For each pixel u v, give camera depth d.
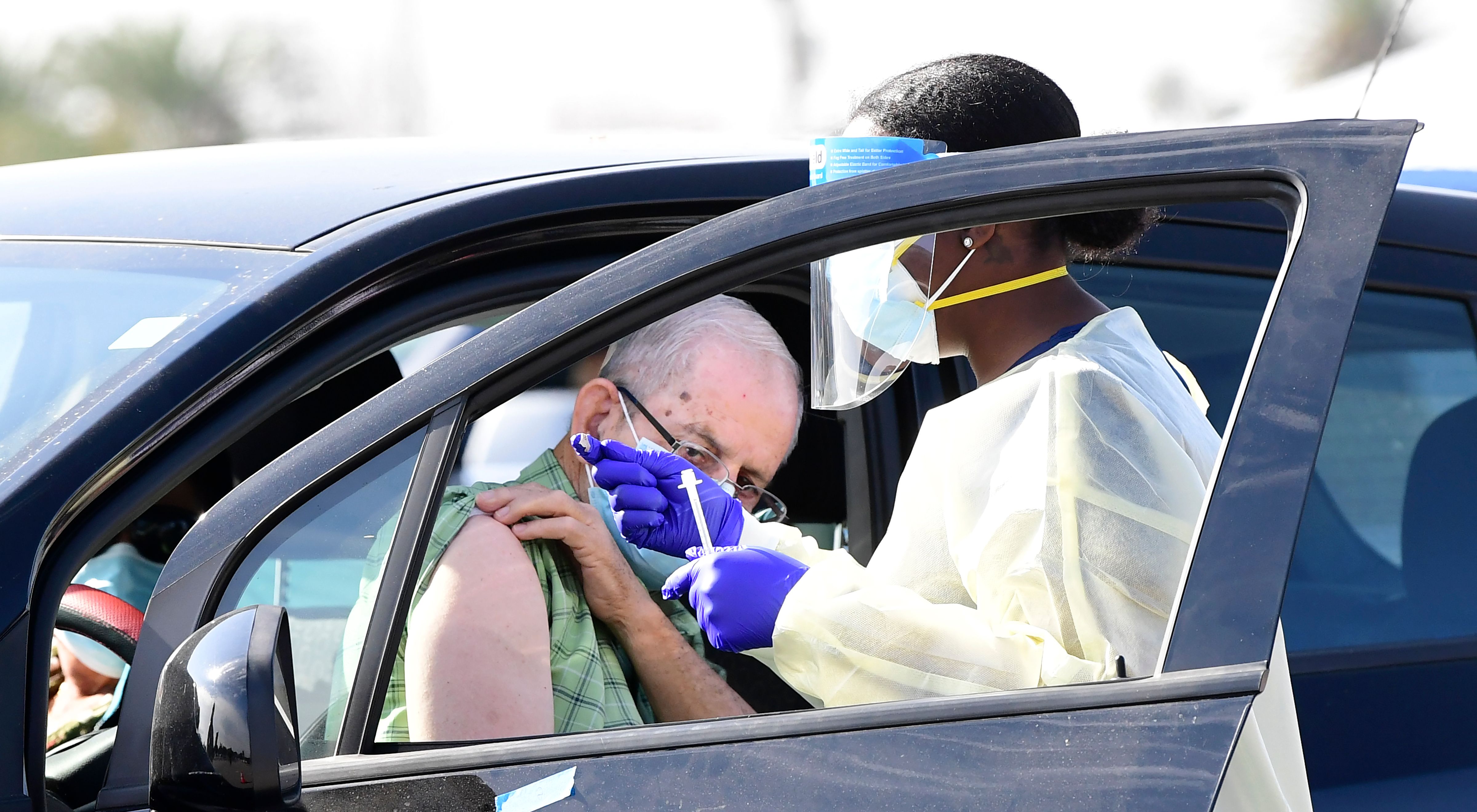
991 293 6.30
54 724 7.34
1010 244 6.25
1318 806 6.96
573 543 6.33
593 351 5.14
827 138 6.47
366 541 5.09
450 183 7.34
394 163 7.89
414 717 5.51
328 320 6.51
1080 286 6.75
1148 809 4.21
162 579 5.09
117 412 5.82
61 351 6.34
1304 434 4.42
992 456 5.85
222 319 6.23
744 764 4.64
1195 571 4.44
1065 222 6.34
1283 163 4.75
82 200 7.72
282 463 5.17
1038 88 6.68
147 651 4.96
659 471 6.84
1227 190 4.84
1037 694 4.60
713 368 7.18
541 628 5.95
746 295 7.94
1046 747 4.44
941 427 6.14
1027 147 5.07
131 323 6.43
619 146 8.33
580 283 5.19
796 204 5.16
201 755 4.18
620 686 6.54
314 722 5.02
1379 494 7.84
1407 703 7.36
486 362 5.12
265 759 4.19
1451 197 8.59
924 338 6.39
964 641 5.61
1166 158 4.89
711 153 8.05
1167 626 4.88
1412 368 8.12
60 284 6.79
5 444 5.87
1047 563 5.43
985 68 6.70
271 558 5.11
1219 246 8.08
